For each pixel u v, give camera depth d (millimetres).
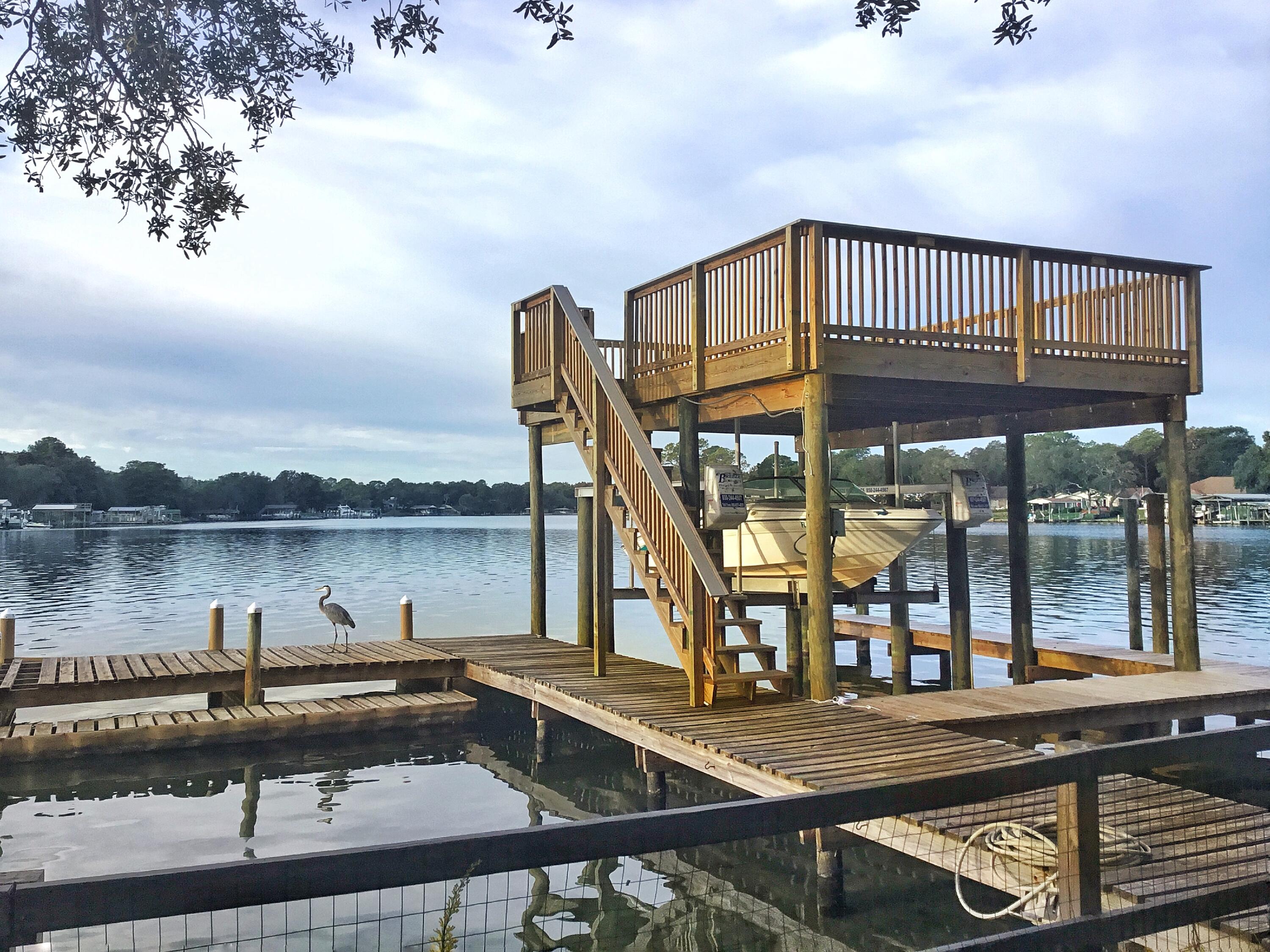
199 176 6469
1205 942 4289
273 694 15203
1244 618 21469
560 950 5836
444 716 12375
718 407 10906
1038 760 2893
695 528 10656
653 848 2168
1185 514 11211
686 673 11078
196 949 5637
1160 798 6395
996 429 13453
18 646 18391
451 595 29594
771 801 2322
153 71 6020
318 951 5613
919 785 2559
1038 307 10344
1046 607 23953
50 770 10383
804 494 13203
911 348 9617
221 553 53531
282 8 6422
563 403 12273
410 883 1953
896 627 14508
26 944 1712
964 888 6789
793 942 5961
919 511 12273
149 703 14180
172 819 8562
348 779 10055
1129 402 11648
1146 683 10398
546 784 9852
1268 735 3307
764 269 9773
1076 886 3174
